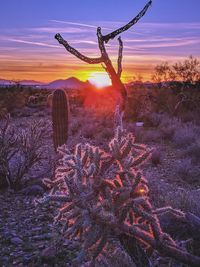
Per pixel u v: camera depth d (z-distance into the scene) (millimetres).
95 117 21125
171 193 6801
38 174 9250
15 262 4961
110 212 2748
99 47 4285
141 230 2855
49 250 5020
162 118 19875
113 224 2699
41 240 5590
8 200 7531
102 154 2996
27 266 4848
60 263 4855
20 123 19859
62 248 5164
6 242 5559
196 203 6086
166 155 12586
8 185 8391
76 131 17109
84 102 34094
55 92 8812
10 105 28281
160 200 6660
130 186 2834
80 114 25422
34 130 8852
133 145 3031
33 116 26125
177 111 21656
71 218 2754
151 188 7664
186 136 14281
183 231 5148
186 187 8789
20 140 8680
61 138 8797
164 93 23188
